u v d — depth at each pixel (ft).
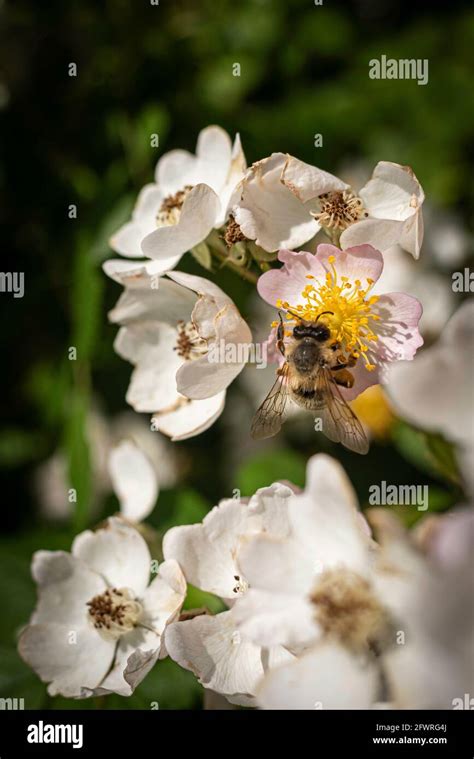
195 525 0.78
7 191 0.97
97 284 0.93
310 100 1.08
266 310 0.88
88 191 0.95
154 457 0.99
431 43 1.20
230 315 0.79
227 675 0.76
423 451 0.87
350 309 0.79
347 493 0.71
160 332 0.85
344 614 0.72
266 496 0.77
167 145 0.97
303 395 0.80
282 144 1.00
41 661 0.82
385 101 1.12
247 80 1.05
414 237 0.79
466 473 0.74
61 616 0.82
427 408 0.73
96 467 0.97
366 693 0.71
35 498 1.00
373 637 0.72
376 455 0.90
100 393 0.97
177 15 1.02
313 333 0.79
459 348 0.72
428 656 0.70
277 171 0.80
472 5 1.25
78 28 0.98
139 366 0.85
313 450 0.94
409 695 0.70
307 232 0.80
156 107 0.96
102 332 0.95
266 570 0.74
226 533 0.78
